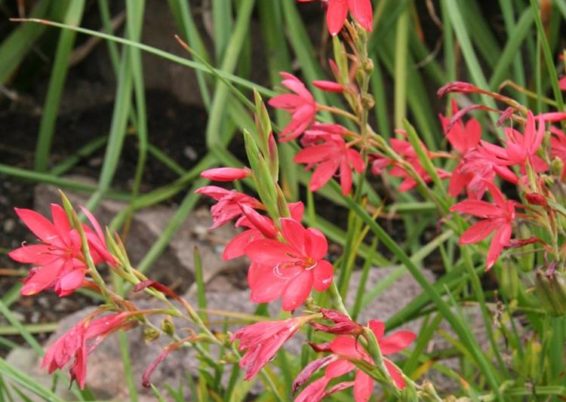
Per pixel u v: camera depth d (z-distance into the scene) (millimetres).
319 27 4414
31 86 4766
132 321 1947
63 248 1913
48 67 4730
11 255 1914
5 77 4203
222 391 2650
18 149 4504
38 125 4648
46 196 4180
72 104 4703
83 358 1877
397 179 4047
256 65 4492
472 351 2293
